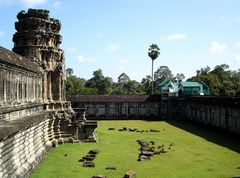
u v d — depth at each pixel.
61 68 47.41
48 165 32.34
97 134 54.22
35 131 33.44
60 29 49.88
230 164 33.28
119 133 56.16
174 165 32.97
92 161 34.38
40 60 45.69
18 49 46.44
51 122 42.44
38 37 46.34
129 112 84.31
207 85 107.31
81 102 82.75
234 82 114.06
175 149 41.34
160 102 84.62
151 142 45.69
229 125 54.69
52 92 47.09
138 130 60.00
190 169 31.39
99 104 83.56
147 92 130.75
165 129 62.12
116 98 84.25
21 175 25.64
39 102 41.31
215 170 31.02
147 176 28.86
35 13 47.00
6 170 22.83
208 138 50.34
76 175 28.95
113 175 29.16
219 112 59.50
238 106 49.84
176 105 84.31
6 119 26.45
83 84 150.62
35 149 33.12
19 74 31.97
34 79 39.56
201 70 133.00
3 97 26.48
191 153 38.78
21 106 30.89
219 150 40.44
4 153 22.44
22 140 27.72
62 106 46.88
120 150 40.56
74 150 40.12
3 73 26.48
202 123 69.44
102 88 143.38
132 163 33.75
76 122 46.06
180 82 100.12
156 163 33.81
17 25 47.22
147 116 84.56
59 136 45.03
